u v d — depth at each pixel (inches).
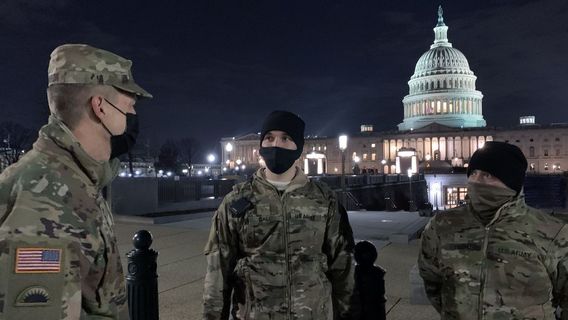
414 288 300.2
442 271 128.6
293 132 143.3
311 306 135.9
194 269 402.0
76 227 80.0
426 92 5703.7
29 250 73.7
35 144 87.7
